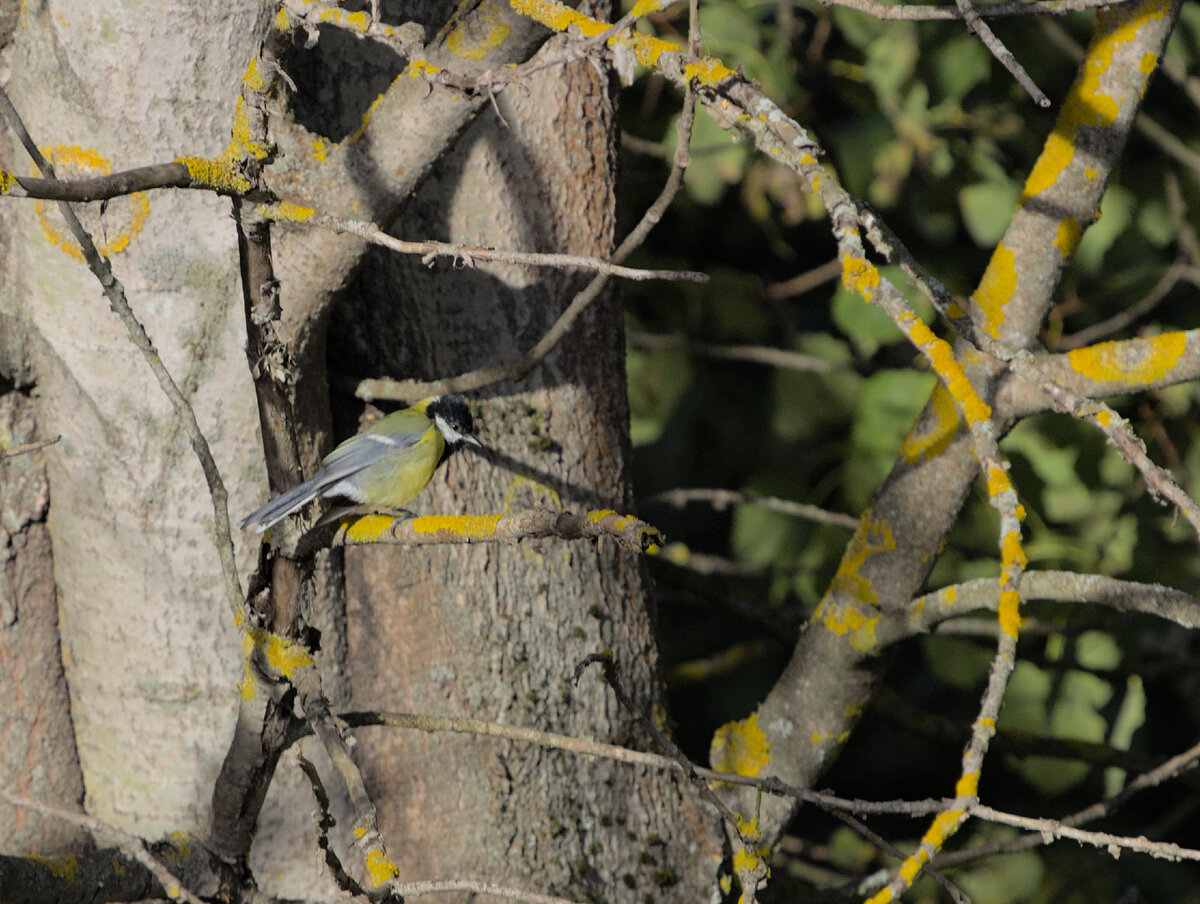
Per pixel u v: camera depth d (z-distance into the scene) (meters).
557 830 7.44
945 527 7.54
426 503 7.49
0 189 4.00
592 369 8.01
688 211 14.83
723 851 7.89
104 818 7.23
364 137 6.07
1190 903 14.52
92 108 6.14
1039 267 7.16
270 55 4.94
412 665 7.55
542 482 7.76
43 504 7.14
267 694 5.52
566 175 7.80
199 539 6.83
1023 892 13.36
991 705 3.82
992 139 13.05
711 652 17.28
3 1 6.55
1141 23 6.98
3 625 7.10
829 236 16.34
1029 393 7.06
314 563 5.91
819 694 7.99
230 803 6.11
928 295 4.73
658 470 15.92
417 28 4.68
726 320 14.55
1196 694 14.27
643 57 4.48
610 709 7.74
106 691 7.12
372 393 7.46
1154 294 13.04
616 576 7.98
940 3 11.70
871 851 13.75
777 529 13.34
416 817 7.48
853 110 13.59
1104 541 11.85
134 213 6.27
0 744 7.11
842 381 14.18
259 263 5.35
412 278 7.69
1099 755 9.73
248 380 6.64
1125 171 13.11
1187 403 12.31
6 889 5.47
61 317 6.46
